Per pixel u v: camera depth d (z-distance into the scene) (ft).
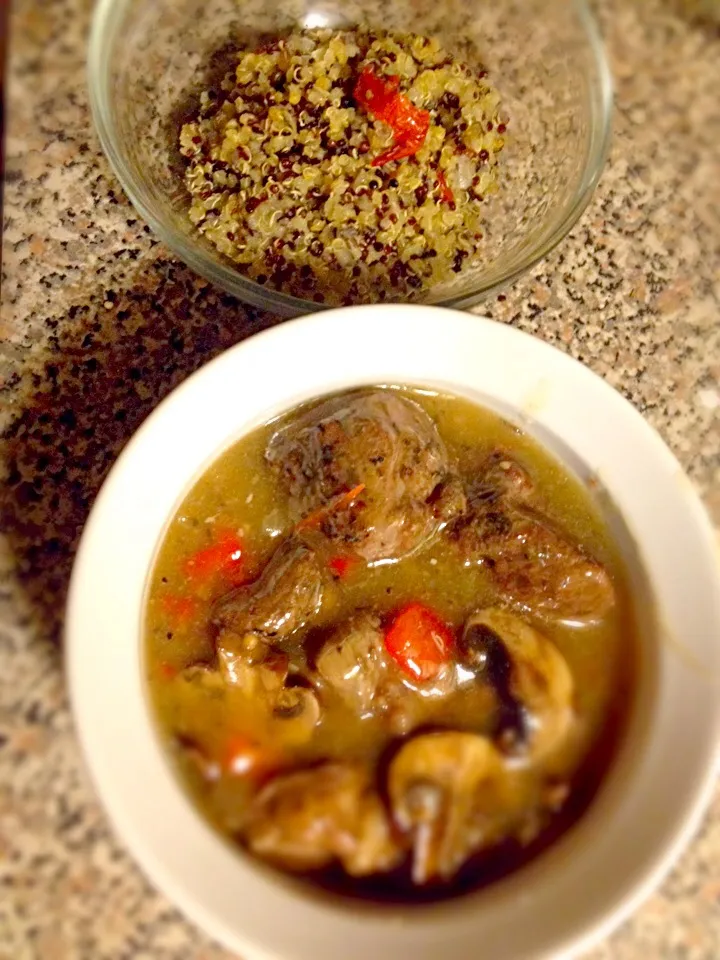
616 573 0.82
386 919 0.72
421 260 0.91
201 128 0.91
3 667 0.84
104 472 0.87
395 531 0.80
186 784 0.76
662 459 0.79
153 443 0.75
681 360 0.95
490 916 0.72
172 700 0.78
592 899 0.71
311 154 0.89
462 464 0.85
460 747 0.77
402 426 0.81
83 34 0.92
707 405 0.95
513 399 0.82
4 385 0.87
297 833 0.74
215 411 0.77
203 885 0.70
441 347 0.80
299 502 0.81
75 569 0.71
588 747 0.79
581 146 0.91
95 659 0.71
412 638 0.80
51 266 0.89
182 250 0.82
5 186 0.90
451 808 0.76
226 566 0.81
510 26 0.96
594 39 0.89
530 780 0.78
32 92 0.91
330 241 0.89
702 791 0.72
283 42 0.92
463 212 0.93
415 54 0.93
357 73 0.92
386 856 0.75
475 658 0.81
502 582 0.82
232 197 0.89
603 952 0.86
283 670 0.79
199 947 0.83
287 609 0.79
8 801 0.83
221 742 0.77
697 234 0.98
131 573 0.75
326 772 0.77
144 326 0.90
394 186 0.90
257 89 0.90
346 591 0.83
